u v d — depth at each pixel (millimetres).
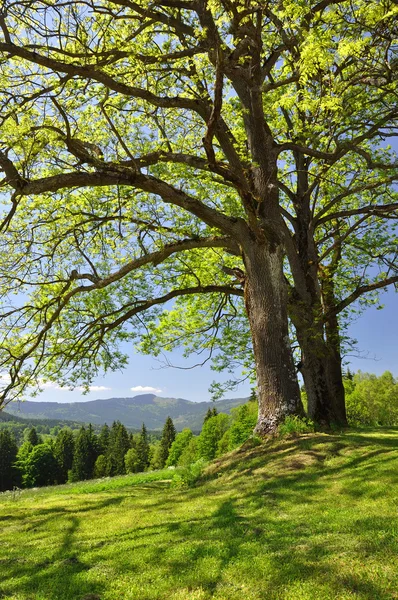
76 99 12586
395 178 13789
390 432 13297
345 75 12828
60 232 14836
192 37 13164
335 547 5426
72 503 11922
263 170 13812
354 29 10422
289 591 4531
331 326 18031
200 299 19875
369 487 7855
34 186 10625
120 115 13883
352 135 15797
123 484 17953
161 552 6320
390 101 13031
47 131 10727
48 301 14930
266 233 13242
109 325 15492
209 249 17484
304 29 10141
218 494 9688
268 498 8344
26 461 83500
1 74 10836
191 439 86750
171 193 12422
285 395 12508
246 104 13867
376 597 4176
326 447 10750
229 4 9359
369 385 74812
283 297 13172
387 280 15875
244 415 61875
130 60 10812
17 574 6336
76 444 96688
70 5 11133
